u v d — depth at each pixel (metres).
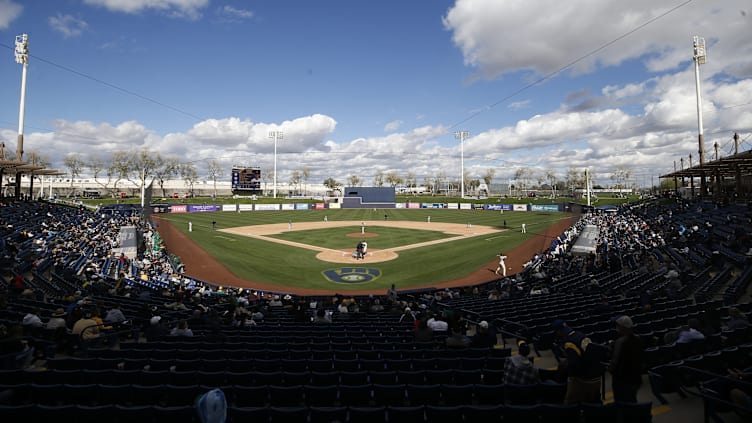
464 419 5.82
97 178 151.50
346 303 18.53
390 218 80.69
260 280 29.00
